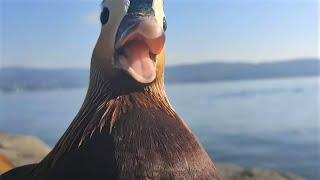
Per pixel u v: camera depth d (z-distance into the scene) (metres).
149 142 0.14
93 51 0.16
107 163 0.14
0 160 0.23
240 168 0.37
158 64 0.15
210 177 0.15
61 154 0.15
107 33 0.15
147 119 0.15
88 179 0.14
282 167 0.69
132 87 0.15
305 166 0.69
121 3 0.15
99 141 0.15
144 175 0.14
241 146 0.81
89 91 0.16
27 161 0.31
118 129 0.15
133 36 0.15
